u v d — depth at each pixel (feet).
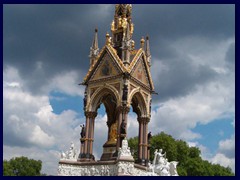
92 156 282.97
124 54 284.82
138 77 292.20
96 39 309.63
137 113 300.81
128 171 245.24
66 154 280.31
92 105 290.76
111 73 284.61
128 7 313.94
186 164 502.79
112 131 293.43
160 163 258.98
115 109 299.79
